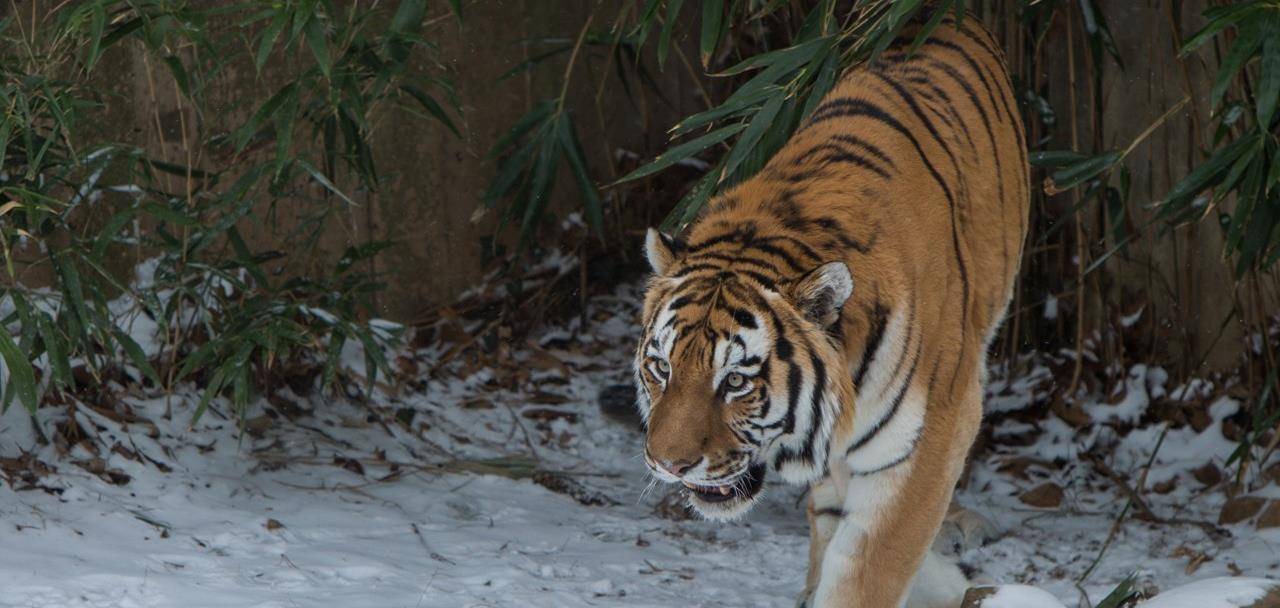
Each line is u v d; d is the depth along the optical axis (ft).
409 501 33.71
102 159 32.86
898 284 22.79
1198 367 38.73
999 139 28.12
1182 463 37.65
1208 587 21.25
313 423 37.70
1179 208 31.53
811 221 22.85
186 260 34.40
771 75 27.27
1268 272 38.40
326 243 41.68
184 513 30.50
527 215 41.09
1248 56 24.30
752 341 21.39
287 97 31.86
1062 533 33.83
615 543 31.81
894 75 26.55
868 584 23.48
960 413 24.39
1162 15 39.17
